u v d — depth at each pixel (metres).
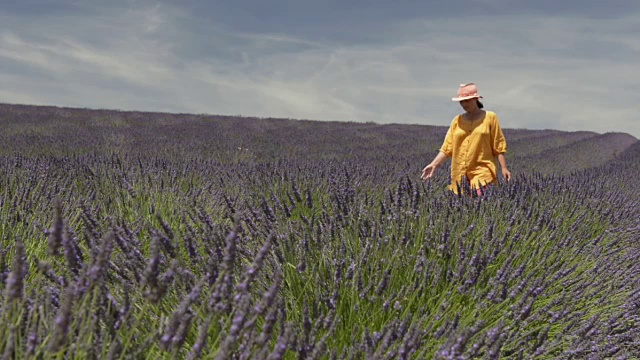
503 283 2.61
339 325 2.28
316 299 2.26
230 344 1.45
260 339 1.62
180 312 1.56
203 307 1.98
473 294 2.63
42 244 3.25
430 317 2.42
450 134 4.85
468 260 2.80
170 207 4.17
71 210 3.81
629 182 8.88
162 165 6.17
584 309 2.80
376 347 2.02
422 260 2.71
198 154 11.94
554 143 22.36
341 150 15.75
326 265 2.71
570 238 3.61
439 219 3.26
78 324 1.63
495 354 1.97
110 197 4.42
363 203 3.80
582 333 2.47
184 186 5.38
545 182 5.80
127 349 1.67
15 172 4.97
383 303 2.43
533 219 3.77
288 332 1.58
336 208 3.36
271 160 11.95
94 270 1.54
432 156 14.07
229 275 1.79
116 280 2.28
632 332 2.66
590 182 6.88
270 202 4.02
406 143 19.33
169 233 2.41
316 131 22.55
